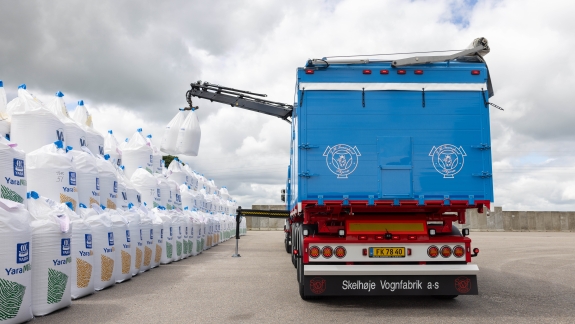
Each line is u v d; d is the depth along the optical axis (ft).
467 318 17.87
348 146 19.49
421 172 19.36
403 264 19.20
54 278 18.28
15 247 15.62
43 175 20.97
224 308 19.70
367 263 19.30
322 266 19.01
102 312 18.74
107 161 27.09
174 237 38.88
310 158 19.47
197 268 34.27
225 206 78.07
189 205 47.73
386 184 19.29
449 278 18.99
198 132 42.45
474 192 19.33
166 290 24.32
